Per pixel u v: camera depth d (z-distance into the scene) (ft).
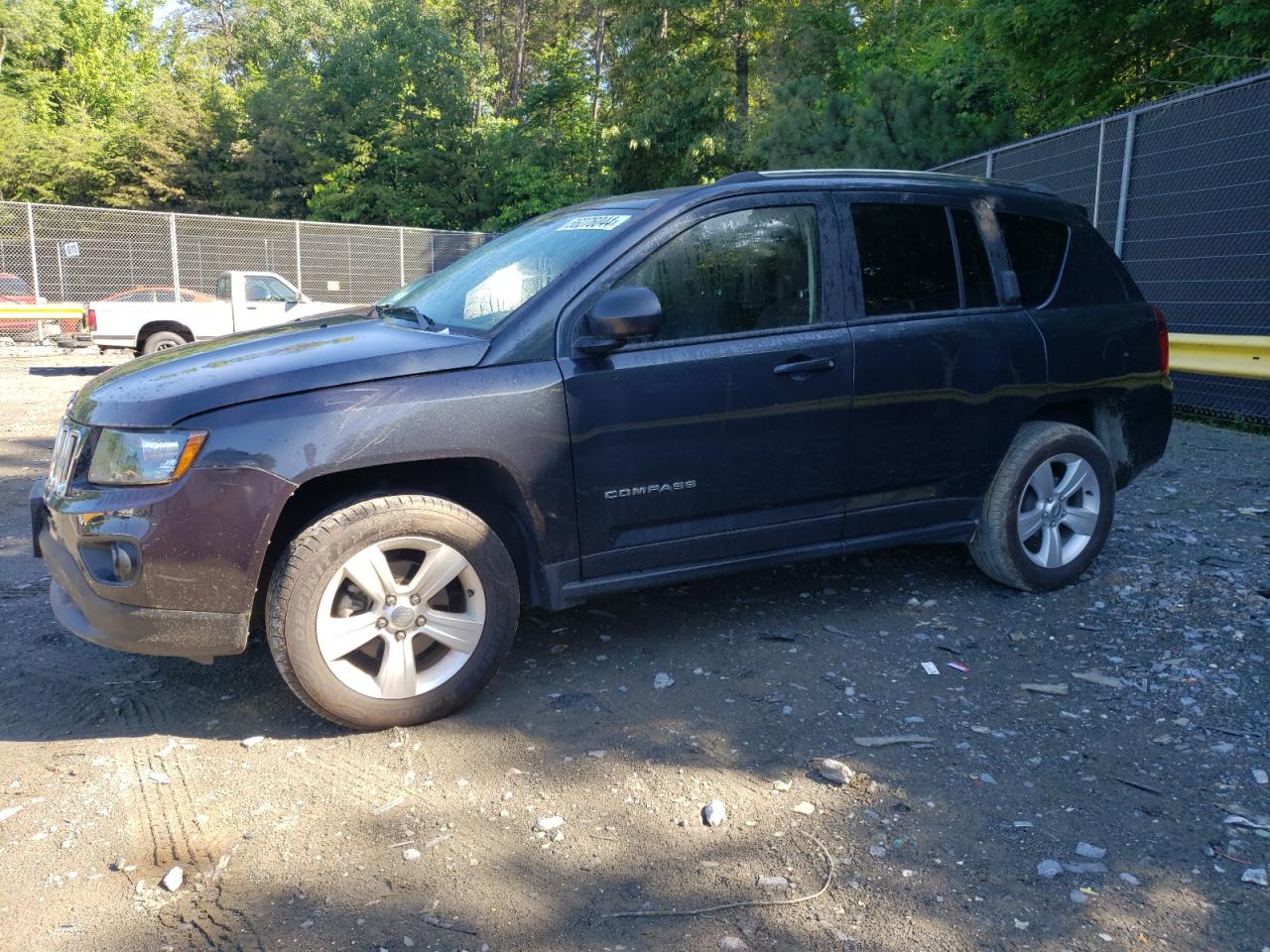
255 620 11.94
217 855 8.70
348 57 120.67
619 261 11.94
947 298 13.92
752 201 12.76
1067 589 15.14
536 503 11.30
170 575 9.92
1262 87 26.48
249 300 57.67
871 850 8.72
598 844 8.86
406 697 10.86
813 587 15.44
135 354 56.24
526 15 169.99
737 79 103.86
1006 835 8.92
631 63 99.50
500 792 9.73
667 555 12.26
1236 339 26.89
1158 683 11.89
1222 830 8.95
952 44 70.74
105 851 8.76
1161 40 47.09
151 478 9.93
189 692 12.07
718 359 12.11
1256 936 7.57
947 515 14.14
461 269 14.25
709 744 10.64
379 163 117.19
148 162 116.78
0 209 61.05
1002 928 7.69
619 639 13.56
